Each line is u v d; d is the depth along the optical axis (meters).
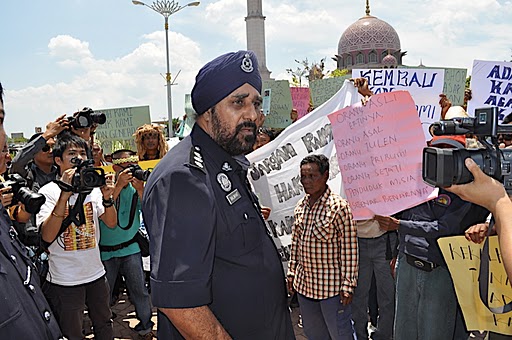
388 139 2.91
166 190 1.56
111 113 7.00
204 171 1.63
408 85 4.25
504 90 4.52
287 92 6.68
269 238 1.86
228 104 1.68
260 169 3.94
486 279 2.14
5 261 1.63
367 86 3.85
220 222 1.62
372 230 3.90
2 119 1.72
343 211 3.17
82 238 3.33
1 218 1.83
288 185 3.89
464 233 2.62
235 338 1.67
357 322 4.02
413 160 2.85
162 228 1.53
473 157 1.44
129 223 4.28
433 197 2.78
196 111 1.75
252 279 1.70
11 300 1.55
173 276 1.48
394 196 2.88
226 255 1.64
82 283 3.33
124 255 4.34
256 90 1.72
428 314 2.92
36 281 1.82
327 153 3.86
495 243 2.29
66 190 2.95
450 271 2.54
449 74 5.05
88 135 4.22
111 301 5.52
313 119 3.90
